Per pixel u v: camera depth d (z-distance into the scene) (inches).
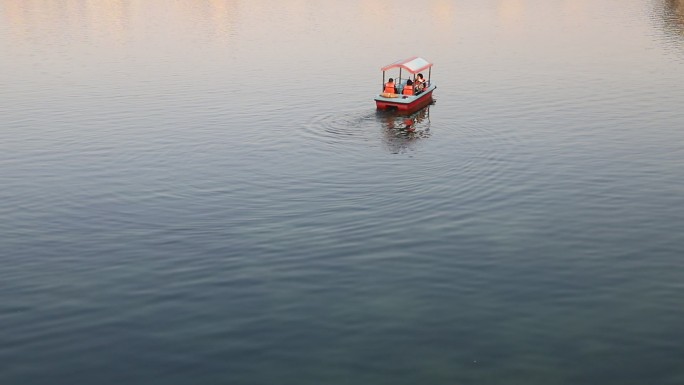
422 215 1294.3
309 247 1160.8
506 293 987.3
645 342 859.4
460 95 2297.0
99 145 1793.8
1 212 1353.3
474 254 1117.1
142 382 799.7
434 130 1879.9
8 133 1910.7
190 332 901.8
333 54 3080.7
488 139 1785.2
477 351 846.5
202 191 1457.9
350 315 935.0
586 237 1176.2
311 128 1918.1
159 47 3324.3
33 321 938.1
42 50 3250.5
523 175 1503.4
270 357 842.2
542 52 3043.8
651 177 1470.2
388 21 4104.3
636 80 2433.6
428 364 821.2
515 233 1197.1
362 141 1791.3
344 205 1360.7
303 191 1446.9
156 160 1669.5
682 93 2228.1
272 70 2741.1
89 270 1094.4
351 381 792.9
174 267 1096.8
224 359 840.3
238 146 1769.2
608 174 1494.8
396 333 887.7
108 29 3946.9
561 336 875.4
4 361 844.0
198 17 4448.8
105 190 1471.5
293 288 1015.0
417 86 2150.6
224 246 1173.7
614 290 992.9
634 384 780.6
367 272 1061.1
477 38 3459.6
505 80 2506.2
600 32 3555.6
